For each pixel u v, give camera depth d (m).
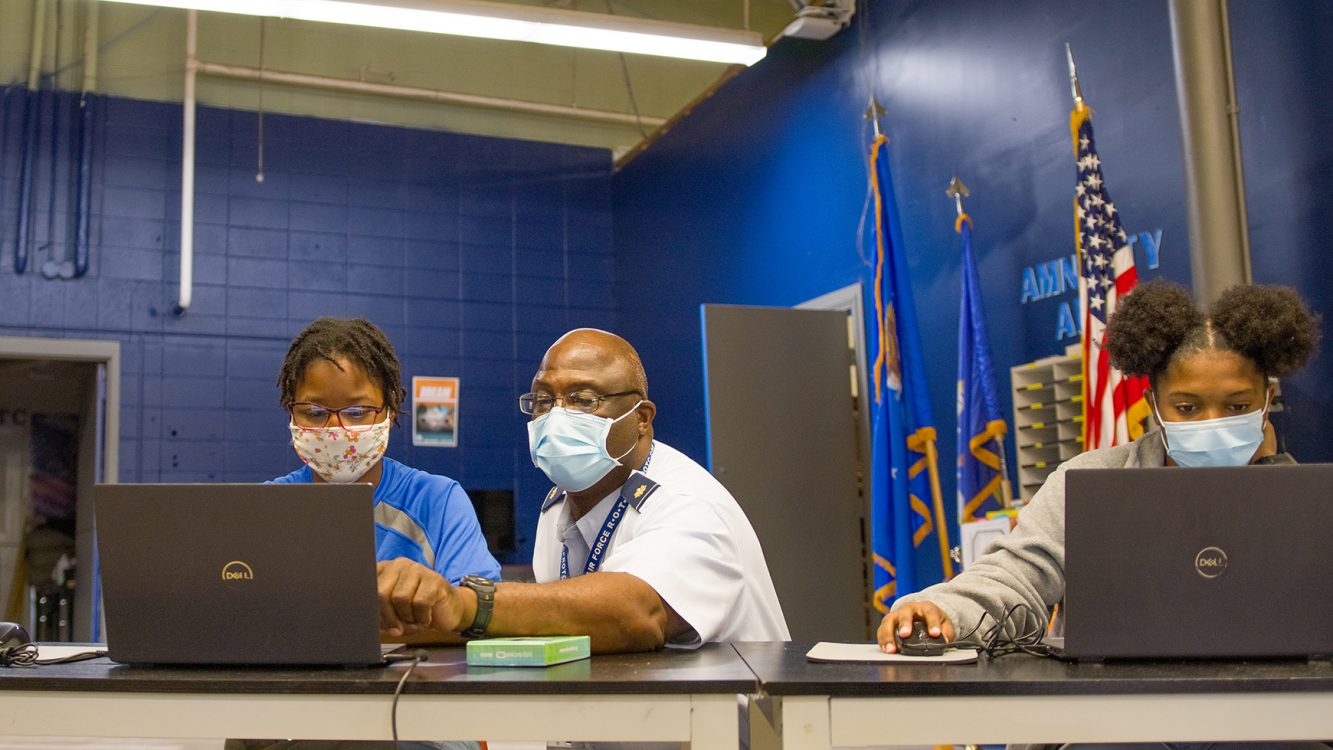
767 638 1.81
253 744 1.53
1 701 1.25
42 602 5.87
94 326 5.96
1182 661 1.30
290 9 4.28
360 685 1.19
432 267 6.67
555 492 2.04
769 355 4.61
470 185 6.83
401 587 1.33
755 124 5.61
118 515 1.32
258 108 6.44
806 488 4.57
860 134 4.80
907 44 4.54
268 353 6.27
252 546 1.30
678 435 6.17
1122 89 3.48
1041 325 3.78
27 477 5.93
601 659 1.40
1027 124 3.88
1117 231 3.12
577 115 7.03
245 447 6.16
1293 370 1.61
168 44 6.31
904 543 3.72
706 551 1.60
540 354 6.82
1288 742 1.34
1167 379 1.64
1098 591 1.28
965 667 1.28
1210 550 1.27
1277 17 2.97
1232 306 1.60
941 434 4.25
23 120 5.95
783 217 5.34
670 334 6.34
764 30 6.35
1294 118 2.92
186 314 6.14
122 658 1.33
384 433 1.83
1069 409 3.45
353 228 6.54
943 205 4.30
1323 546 1.26
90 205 6.04
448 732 1.17
